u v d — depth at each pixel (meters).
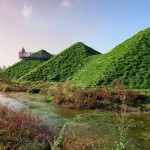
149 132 21.52
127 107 33.28
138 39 76.56
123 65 61.69
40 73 91.56
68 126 21.98
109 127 21.75
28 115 18.86
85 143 14.51
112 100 35.00
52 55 117.38
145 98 35.88
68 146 13.45
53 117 27.00
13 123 15.59
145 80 52.50
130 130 22.00
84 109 33.59
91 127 21.80
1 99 41.91
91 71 68.69
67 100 36.38
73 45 114.31
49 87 54.06
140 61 63.06
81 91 37.44
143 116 29.70
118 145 9.78
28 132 14.88
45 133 15.67
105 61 71.06
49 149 13.58
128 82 52.62
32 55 115.06
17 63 118.56
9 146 12.95
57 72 90.81
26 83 69.38
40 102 38.88
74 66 93.81
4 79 72.56
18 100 40.97
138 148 16.88
